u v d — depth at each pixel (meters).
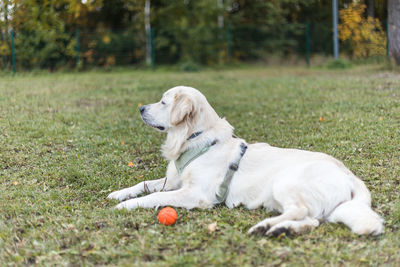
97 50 18.25
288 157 3.66
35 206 3.83
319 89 10.00
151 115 4.16
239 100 9.33
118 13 21.19
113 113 7.88
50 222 3.43
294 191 3.30
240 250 2.84
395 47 13.73
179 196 3.74
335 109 7.60
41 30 16.25
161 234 3.15
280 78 13.23
